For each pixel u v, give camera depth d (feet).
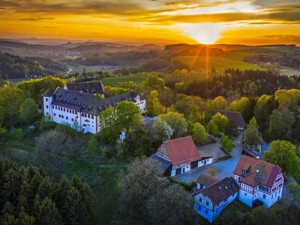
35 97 491.72
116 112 346.54
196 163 315.78
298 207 267.80
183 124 361.51
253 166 274.16
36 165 305.12
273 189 262.67
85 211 212.43
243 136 398.62
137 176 246.27
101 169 312.09
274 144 314.76
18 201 211.41
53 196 218.59
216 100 520.83
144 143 335.26
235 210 253.65
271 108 448.65
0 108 423.64
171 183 280.72
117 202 265.54
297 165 302.86
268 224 231.09
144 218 245.24
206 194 246.06
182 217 221.66
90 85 499.10
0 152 346.95
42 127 400.26
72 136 371.15
